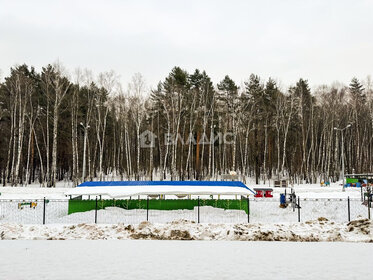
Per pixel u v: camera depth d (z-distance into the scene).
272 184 50.97
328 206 25.55
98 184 25.52
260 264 10.45
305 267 10.02
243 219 21.08
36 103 52.34
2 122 53.19
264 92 63.69
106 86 49.00
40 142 54.34
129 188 23.55
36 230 16.61
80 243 14.49
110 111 61.84
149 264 10.43
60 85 44.75
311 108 57.88
